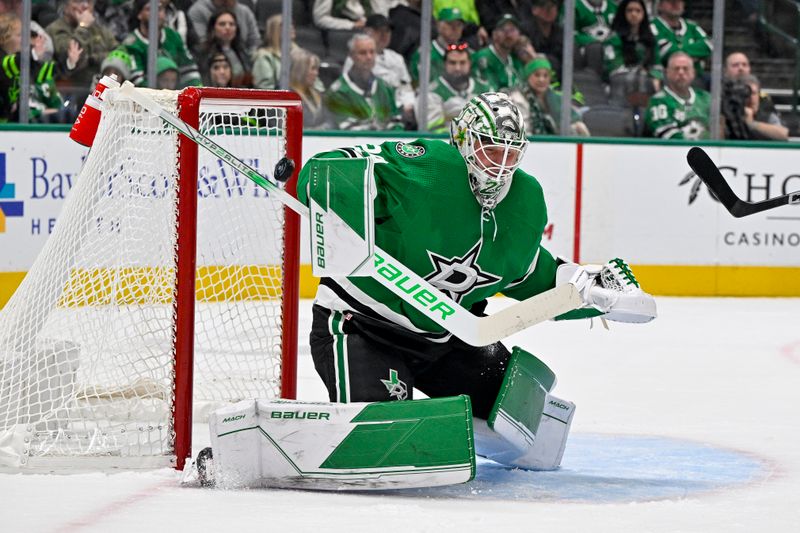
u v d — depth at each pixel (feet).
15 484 30.32
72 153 79.61
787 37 92.53
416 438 29.32
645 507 29.14
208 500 28.58
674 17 91.97
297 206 30.45
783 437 40.47
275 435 29.63
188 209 32.30
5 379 33.45
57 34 85.15
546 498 30.09
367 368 31.07
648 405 46.80
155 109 31.14
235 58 87.86
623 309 31.24
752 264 89.81
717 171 32.42
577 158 88.02
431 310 29.78
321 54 89.25
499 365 33.50
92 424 34.55
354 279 31.40
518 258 32.09
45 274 33.60
